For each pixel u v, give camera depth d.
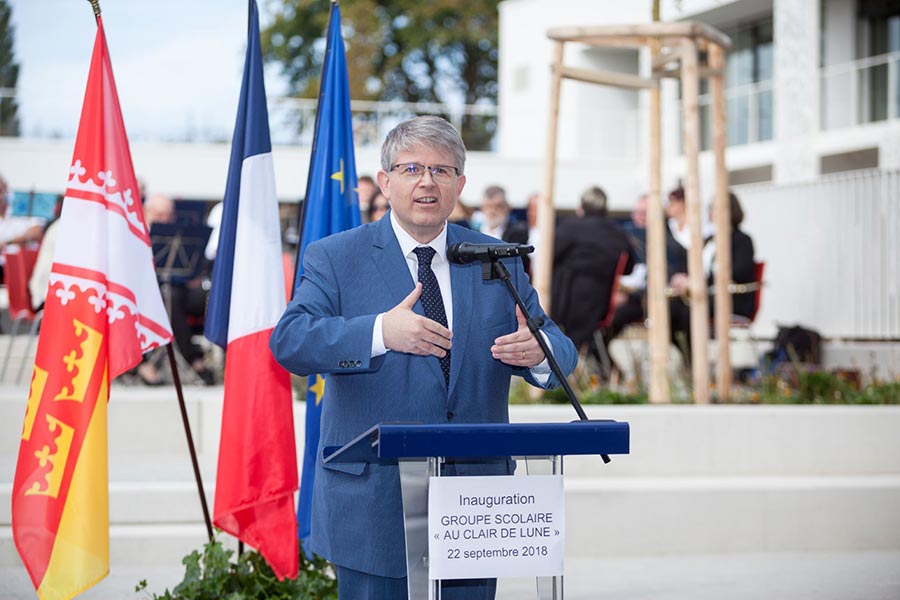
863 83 17.08
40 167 18.39
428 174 2.91
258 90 4.28
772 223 12.50
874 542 6.07
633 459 6.20
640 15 20.75
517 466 2.87
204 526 5.71
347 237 3.07
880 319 11.05
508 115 23.92
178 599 4.30
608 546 5.82
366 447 2.63
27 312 9.00
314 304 2.95
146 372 9.12
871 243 11.17
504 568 2.57
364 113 21.20
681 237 9.84
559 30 6.87
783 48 17.55
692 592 5.07
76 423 3.79
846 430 6.42
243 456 4.14
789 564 5.66
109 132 3.97
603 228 8.75
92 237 3.88
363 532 2.91
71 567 3.76
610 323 9.19
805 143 17.28
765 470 6.33
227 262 4.27
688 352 8.91
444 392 2.93
